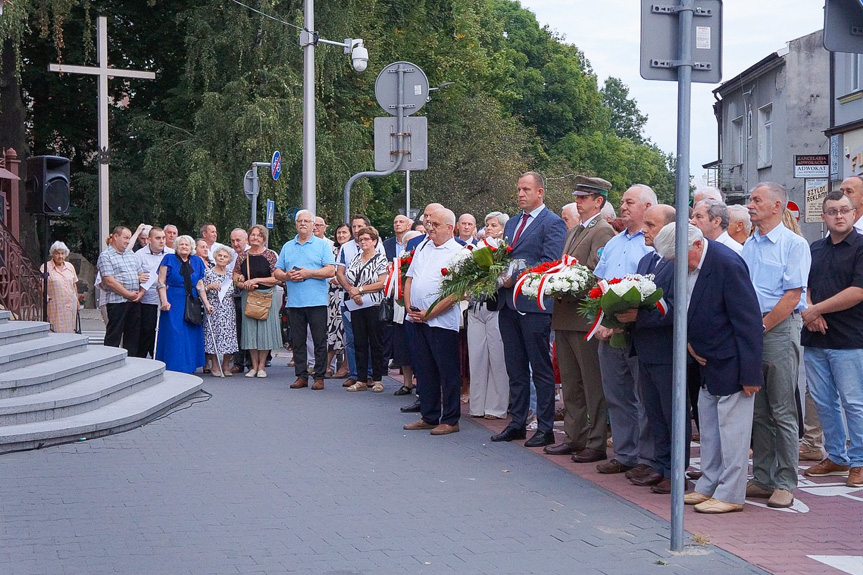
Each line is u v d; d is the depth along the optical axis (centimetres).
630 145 8869
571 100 7025
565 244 957
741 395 695
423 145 1510
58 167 1433
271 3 2662
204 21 2756
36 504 694
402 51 3822
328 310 1439
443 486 766
